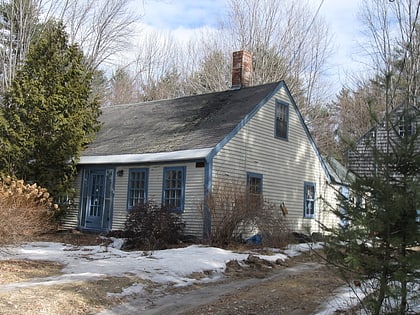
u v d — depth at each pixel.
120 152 17.39
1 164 16.25
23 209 10.95
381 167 5.25
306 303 7.47
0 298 6.45
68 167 17.47
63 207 17.23
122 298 7.31
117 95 43.66
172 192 15.42
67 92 17.12
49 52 17.52
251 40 35.16
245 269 10.63
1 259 9.97
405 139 5.21
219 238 13.78
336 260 5.36
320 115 38.44
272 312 6.87
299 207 19.06
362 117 34.06
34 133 16.53
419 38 20.14
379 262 5.01
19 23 26.48
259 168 16.97
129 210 15.31
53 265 9.73
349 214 5.33
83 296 7.00
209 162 14.56
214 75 37.09
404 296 4.95
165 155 15.50
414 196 4.85
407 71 16.88
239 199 14.09
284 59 35.19
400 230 5.01
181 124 17.97
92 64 30.47
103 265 9.64
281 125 18.53
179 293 8.05
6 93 17.11
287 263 11.89
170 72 44.38
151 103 21.94
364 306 5.67
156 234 13.90
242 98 18.33
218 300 7.57
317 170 20.50
